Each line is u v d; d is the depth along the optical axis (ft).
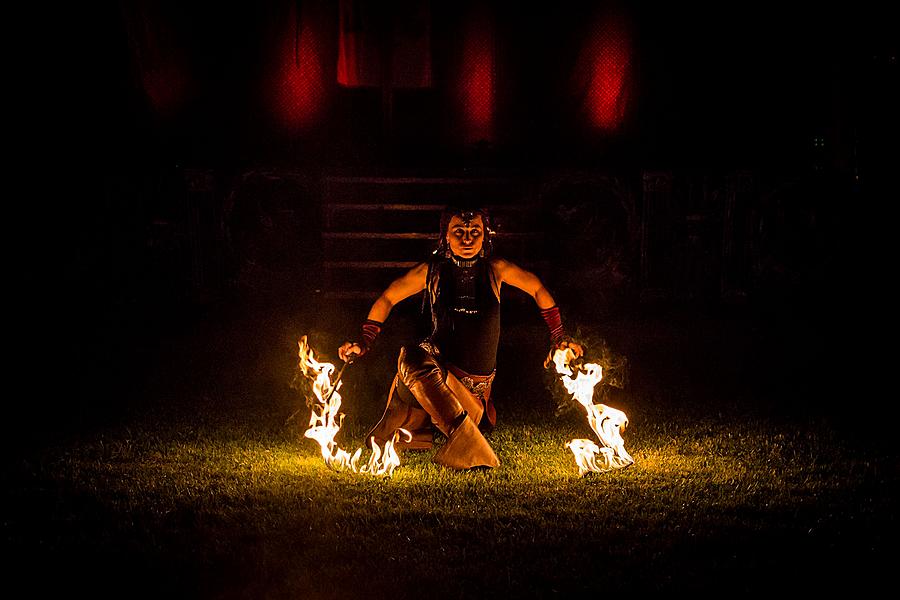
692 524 12.89
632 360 25.36
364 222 37.22
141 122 41.37
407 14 40.75
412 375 15.39
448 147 44.39
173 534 12.62
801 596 10.82
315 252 36.17
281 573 11.42
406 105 45.27
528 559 11.73
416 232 36.60
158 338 28.84
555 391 21.79
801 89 41.63
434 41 43.68
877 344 27.61
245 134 43.09
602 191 36.42
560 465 15.67
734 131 43.19
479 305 16.05
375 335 16.42
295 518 13.07
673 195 35.78
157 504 13.78
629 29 42.45
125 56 40.78
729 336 29.12
